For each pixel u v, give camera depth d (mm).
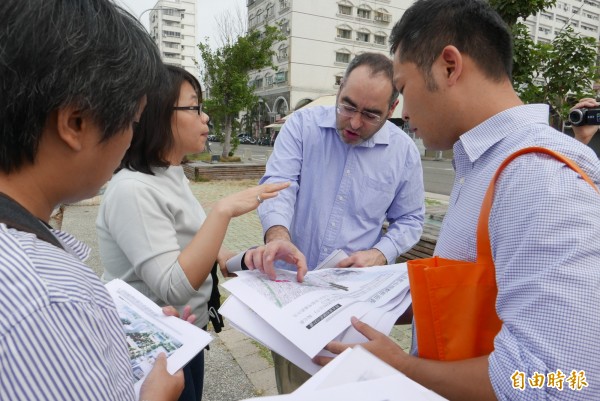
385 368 856
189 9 81500
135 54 713
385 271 1548
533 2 3559
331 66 37656
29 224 642
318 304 1238
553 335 766
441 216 4562
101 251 1608
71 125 668
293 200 2051
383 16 38188
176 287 1381
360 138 1960
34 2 605
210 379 2654
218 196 9562
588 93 4020
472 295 968
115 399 623
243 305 1246
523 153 899
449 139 1159
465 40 1032
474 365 914
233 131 18188
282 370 1929
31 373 536
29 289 553
